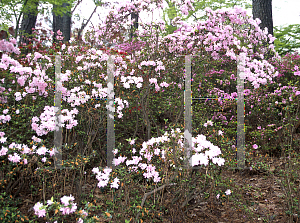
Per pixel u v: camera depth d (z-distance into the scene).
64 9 6.23
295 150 3.77
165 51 4.06
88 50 3.71
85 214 1.83
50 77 3.54
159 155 2.52
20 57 3.79
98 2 6.37
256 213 2.54
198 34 3.88
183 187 2.47
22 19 5.80
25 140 2.99
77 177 2.83
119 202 2.39
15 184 2.43
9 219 2.00
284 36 7.98
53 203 1.77
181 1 4.35
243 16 4.01
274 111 4.15
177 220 2.36
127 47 4.51
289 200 2.56
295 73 4.09
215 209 2.60
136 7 4.46
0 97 2.84
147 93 3.66
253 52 4.48
